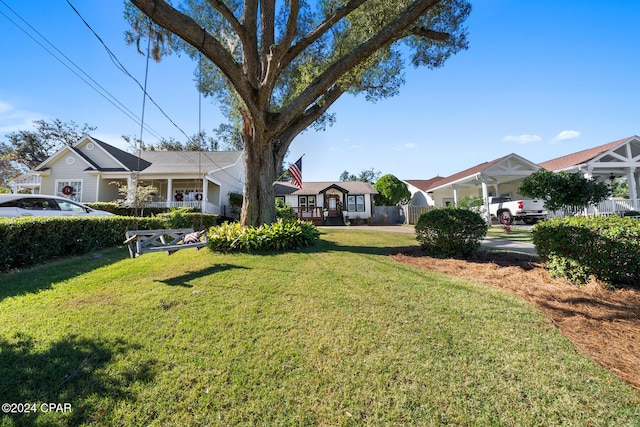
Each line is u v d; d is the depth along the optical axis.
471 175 15.97
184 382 2.07
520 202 14.87
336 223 22.52
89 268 5.25
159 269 5.12
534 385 2.01
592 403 1.82
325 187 25.05
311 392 1.97
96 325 2.91
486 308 3.33
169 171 16.14
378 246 7.99
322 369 2.21
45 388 1.98
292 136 8.84
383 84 10.20
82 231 6.93
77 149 17.16
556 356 2.35
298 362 2.30
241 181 24.16
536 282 4.34
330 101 8.91
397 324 2.93
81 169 16.70
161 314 3.17
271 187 8.16
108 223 7.97
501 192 20.80
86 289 4.02
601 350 2.43
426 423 1.71
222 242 6.61
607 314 3.11
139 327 2.87
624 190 26.59
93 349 2.46
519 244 8.41
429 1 5.96
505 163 15.38
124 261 5.94
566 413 1.75
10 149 25.41
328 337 2.68
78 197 16.50
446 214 6.52
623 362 2.25
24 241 5.43
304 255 6.23
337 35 8.82
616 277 3.89
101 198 16.78
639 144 14.43
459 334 2.72
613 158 14.54
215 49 5.23
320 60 9.38
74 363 2.26
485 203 15.37
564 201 9.28
